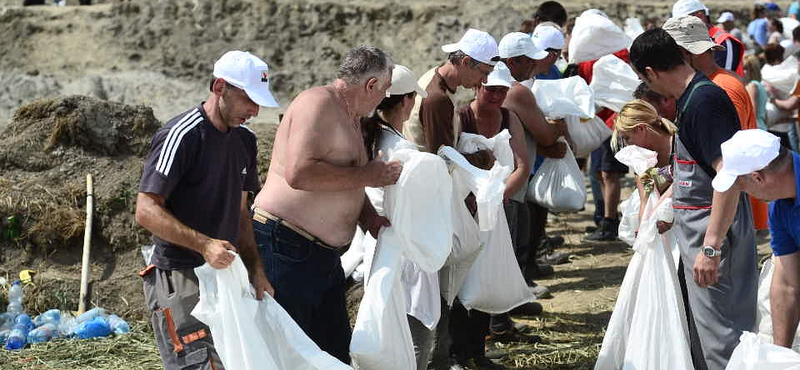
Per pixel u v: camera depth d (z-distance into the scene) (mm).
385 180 7637
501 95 10109
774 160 7039
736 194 7832
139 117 14359
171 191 7164
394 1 37219
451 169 8719
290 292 7809
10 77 33969
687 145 8266
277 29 36188
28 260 12586
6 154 13562
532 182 12516
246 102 7102
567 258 15055
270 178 7930
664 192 8906
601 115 15320
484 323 10070
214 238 7395
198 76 34938
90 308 12016
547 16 16094
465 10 36562
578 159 17781
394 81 8438
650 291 8625
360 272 9273
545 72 12719
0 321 11617
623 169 15969
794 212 7195
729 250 8281
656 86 8445
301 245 7777
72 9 36281
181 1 36312
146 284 7641
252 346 7082
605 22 14359
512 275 9672
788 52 25609
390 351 7855
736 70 13562
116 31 35500
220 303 7016
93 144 13930
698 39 9664
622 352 9031
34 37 35281
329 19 36406
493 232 9500
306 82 35219
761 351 7129
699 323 8516
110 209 12953
